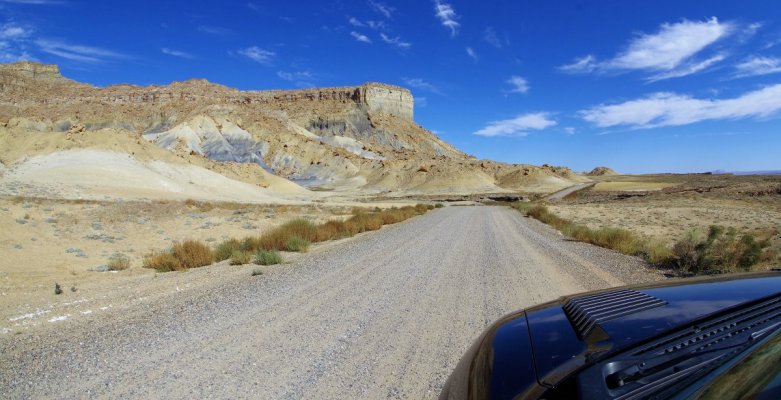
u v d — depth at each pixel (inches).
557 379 65.5
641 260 501.0
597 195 4114.2
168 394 169.0
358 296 326.0
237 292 345.4
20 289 390.9
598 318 81.2
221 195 3577.8
